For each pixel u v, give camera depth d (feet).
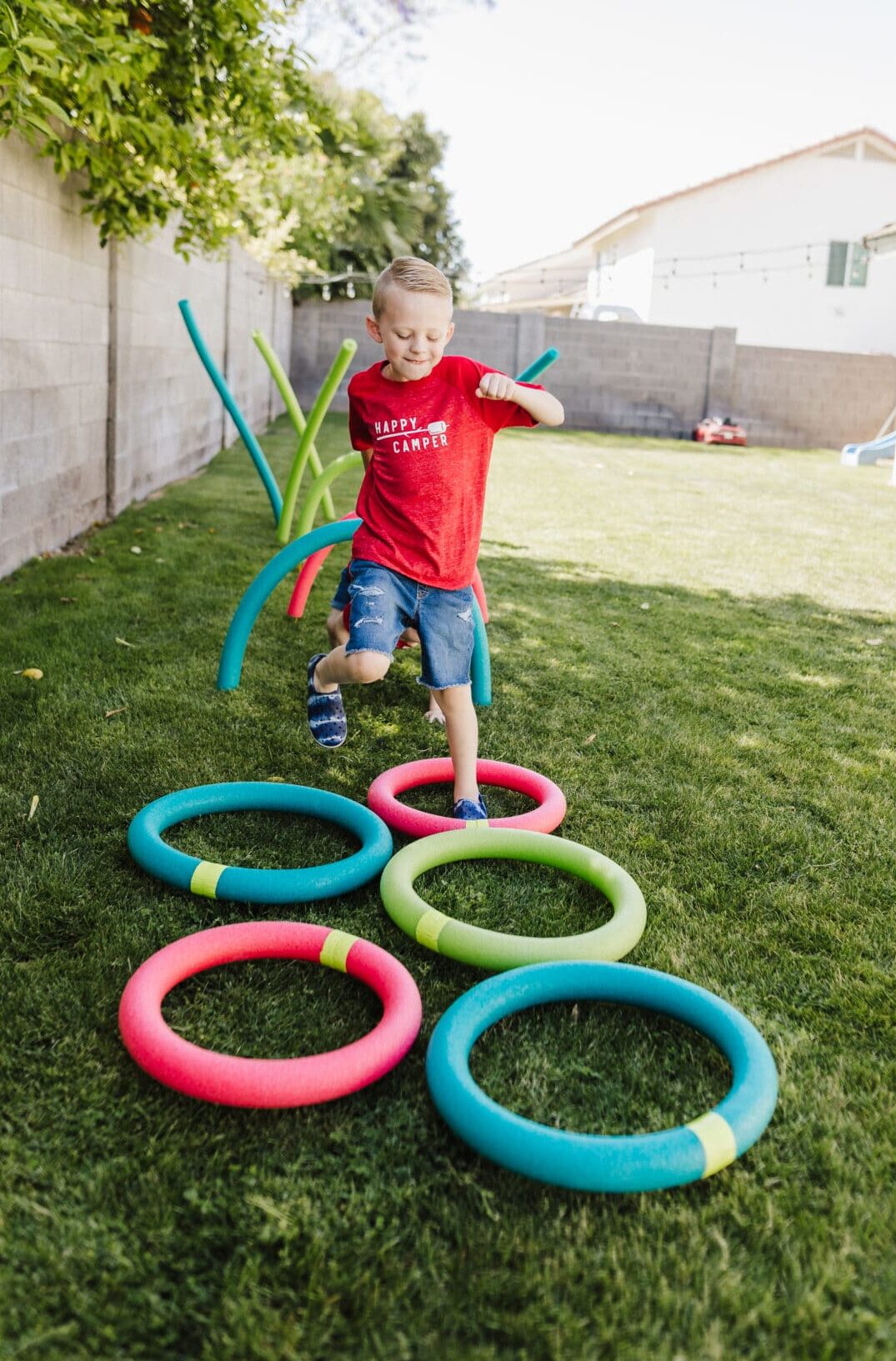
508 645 14.89
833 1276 4.86
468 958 7.00
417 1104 5.86
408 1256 4.91
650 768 10.77
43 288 17.97
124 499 24.48
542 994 6.49
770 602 18.85
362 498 9.11
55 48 11.43
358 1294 4.68
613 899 7.80
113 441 23.16
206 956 6.77
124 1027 5.93
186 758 10.34
